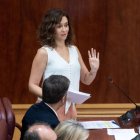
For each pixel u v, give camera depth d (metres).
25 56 13.14
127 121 8.08
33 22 12.99
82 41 13.06
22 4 12.90
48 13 8.73
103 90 13.30
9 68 13.19
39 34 8.92
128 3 12.95
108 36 13.09
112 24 13.02
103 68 13.23
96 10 12.95
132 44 13.13
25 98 13.30
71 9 12.93
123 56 13.19
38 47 13.09
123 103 13.35
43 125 5.01
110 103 13.34
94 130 7.87
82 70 9.20
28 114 7.17
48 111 7.02
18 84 13.27
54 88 6.99
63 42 8.88
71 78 8.82
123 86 13.33
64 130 5.48
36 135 4.73
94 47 13.12
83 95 7.58
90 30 13.04
